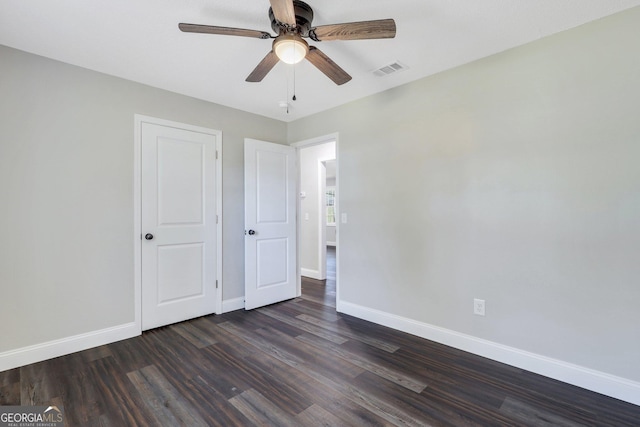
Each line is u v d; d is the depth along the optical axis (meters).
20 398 1.89
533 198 2.19
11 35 2.10
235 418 1.72
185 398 1.90
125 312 2.78
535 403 1.85
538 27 2.04
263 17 1.94
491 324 2.39
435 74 2.70
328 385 2.04
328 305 3.76
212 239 3.38
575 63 2.03
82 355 2.45
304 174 5.41
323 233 5.18
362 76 2.75
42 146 2.38
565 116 2.07
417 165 2.82
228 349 2.56
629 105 1.86
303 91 3.09
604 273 1.94
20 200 2.29
